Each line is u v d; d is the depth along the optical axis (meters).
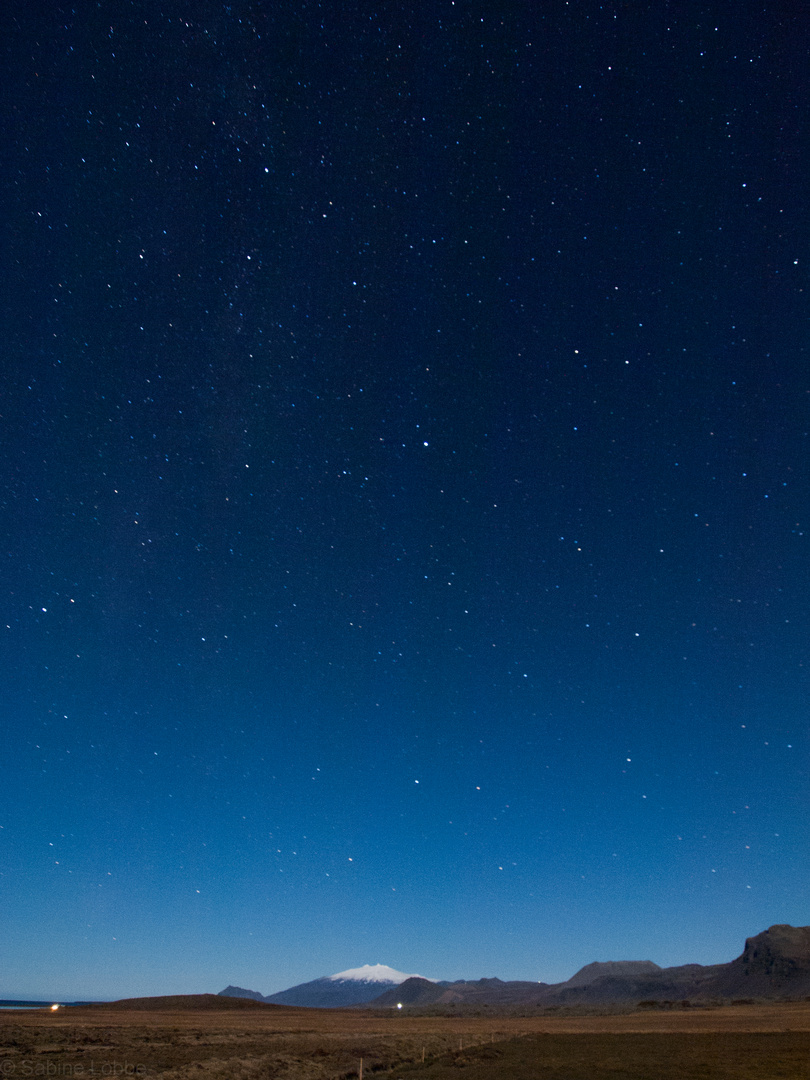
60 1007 93.62
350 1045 37.22
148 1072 23.38
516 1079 23.27
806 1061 26.28
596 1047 35.56
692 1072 24.16
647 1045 35.75
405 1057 30.88
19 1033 40.69
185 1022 61.88
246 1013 87.38
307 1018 81.56
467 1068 26.88
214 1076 22.16
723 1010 88.94
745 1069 24.56
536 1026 62.19
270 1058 27.80
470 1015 112.62
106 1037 39.81
